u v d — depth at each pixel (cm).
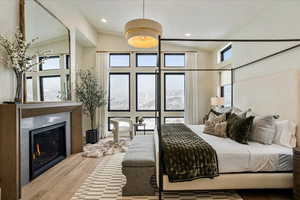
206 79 608
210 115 370
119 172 298
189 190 220
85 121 576
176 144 233
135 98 608
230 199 220
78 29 445
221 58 561
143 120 561
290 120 257
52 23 333
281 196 225
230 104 496
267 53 331
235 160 216
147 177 228
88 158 371
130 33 266
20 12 257
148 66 610
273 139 259
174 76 614
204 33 482
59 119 363
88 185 254
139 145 301
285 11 287
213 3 340
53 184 257
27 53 266
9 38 242
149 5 375
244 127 256
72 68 420
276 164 217
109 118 612
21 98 247
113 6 409
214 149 223
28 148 270
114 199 220
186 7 365
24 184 258
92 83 514
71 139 409
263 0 302
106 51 584
